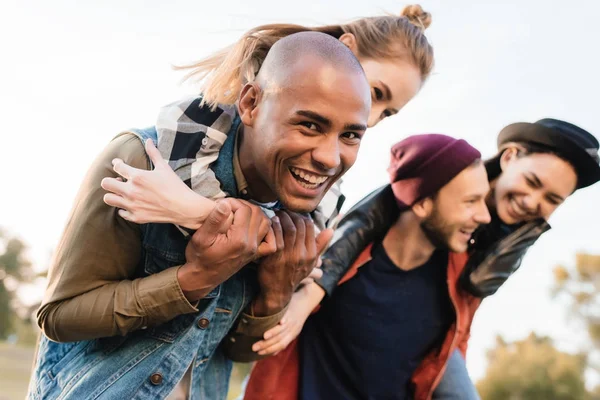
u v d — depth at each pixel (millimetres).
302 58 1155
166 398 1396
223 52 1499
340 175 1231
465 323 1902
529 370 17328
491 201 1889
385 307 1845
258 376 1857
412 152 1811
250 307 1501
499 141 1918
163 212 1194
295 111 1130
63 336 1312
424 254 1869
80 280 1280
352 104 1146
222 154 1347
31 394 1485
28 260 26828
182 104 1377
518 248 1857
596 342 17047
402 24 1996
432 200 1797
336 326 1864
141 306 1261
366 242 1879
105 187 1190
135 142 1322
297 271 1421
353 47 1963
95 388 1338
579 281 16797
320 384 1866
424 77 2043
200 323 1388
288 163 1169
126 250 1311
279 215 1401
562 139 1796
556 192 1826
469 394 1933
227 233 1228
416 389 1884
